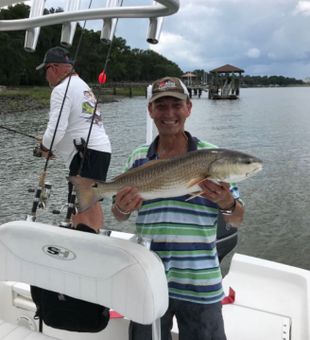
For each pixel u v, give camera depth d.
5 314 2.86
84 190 1.97
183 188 1.77
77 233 1.85
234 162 1.71
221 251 2.47
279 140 21.66
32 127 20.88
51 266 1.88
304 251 7.98
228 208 1.79
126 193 1.80
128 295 1.70
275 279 3.06
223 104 55.25
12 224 1.98
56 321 2.04
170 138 2.00
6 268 2.00
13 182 11.32
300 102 61.00
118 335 2.52
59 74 3.82
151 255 1.73
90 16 1.90
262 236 8.68
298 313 2.67
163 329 1.99
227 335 2.45
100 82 3.01
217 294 1.91
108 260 1.74
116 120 24.89
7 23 2.11
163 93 1.90
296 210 10.16
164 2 1.58
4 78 46.75
